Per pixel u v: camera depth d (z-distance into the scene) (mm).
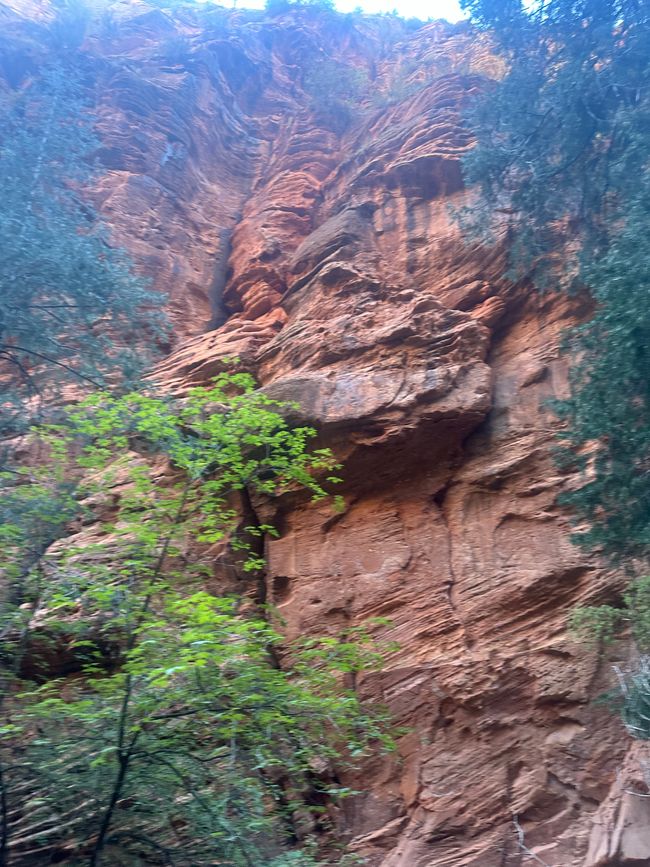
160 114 19922
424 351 11164
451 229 13680
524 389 10852
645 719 7191
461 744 8695
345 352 11570
